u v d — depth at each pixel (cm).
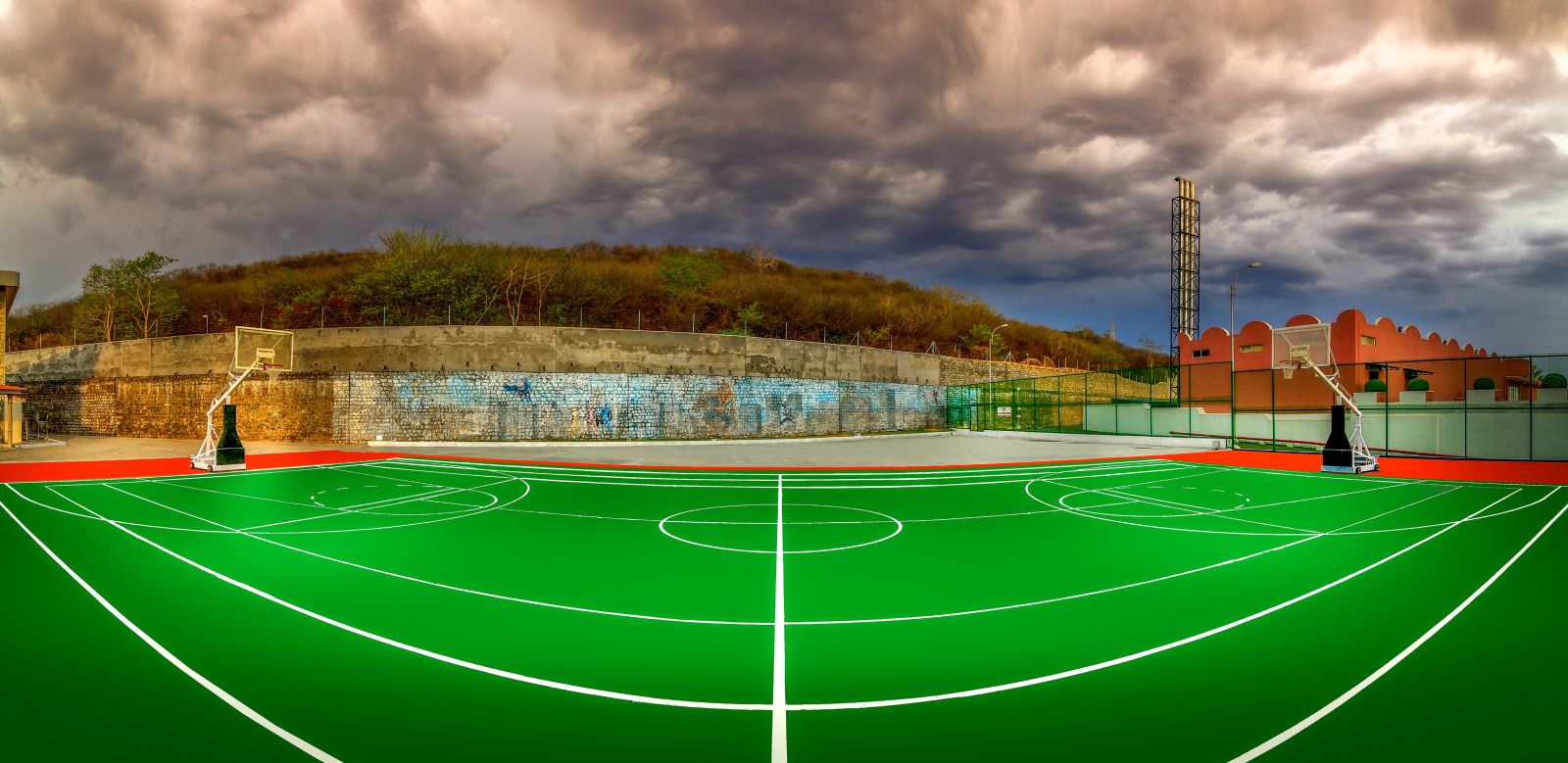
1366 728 558
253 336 3784
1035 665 684
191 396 3944
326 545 1217
